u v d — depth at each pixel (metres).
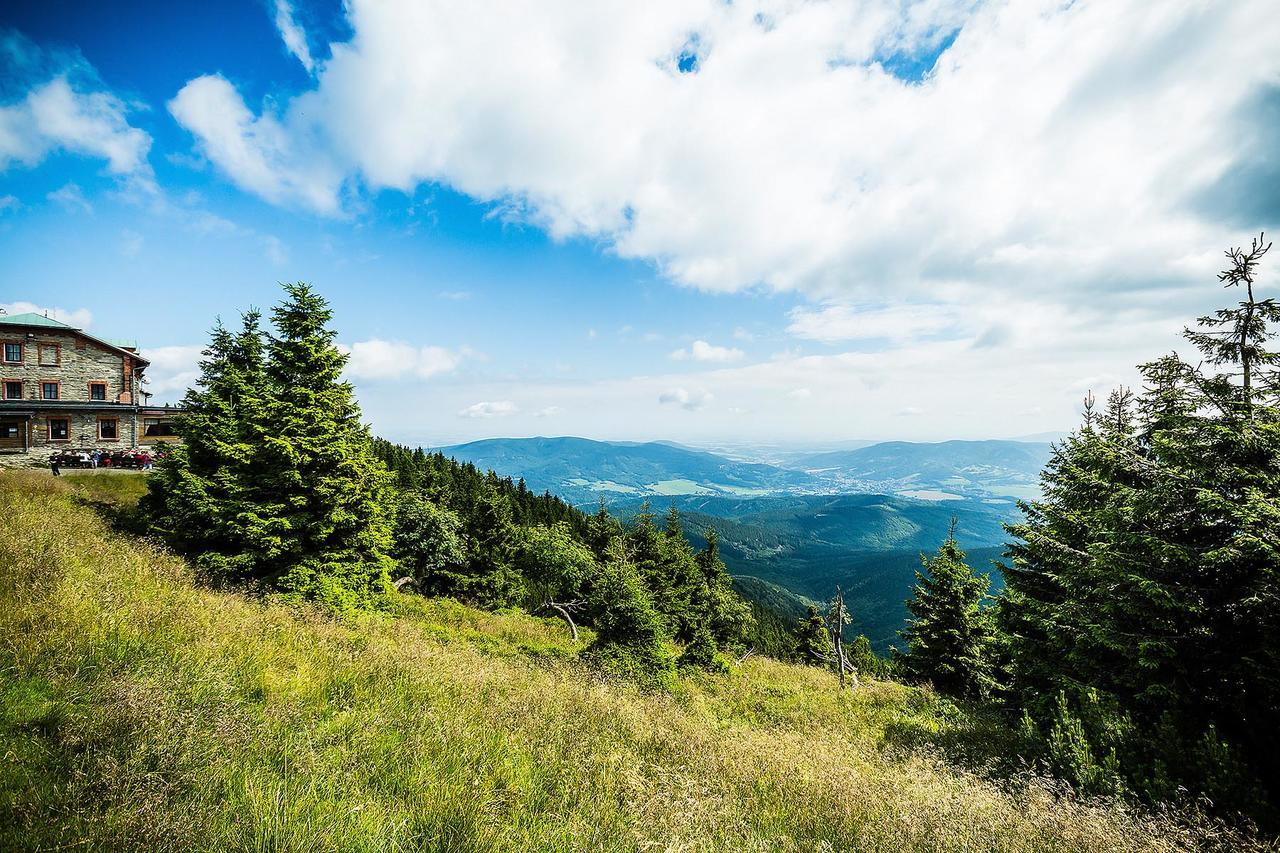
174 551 17.25
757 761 7.80
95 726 4.47
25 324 37.66
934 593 23.30
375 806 4.34
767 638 62.31
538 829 4.50
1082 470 12.65
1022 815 6.30
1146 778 6.83
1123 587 9.05
